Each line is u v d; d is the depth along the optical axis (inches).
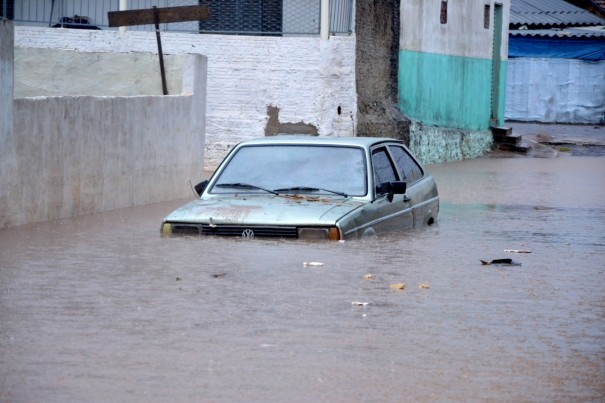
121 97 724.7
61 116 650.8
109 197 716.7
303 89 1031.6
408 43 1214.9
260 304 385.1
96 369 300.2
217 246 507.8
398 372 301.4
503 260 496.4
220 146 1047.6
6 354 314.7
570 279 455.5
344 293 407.8
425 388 286.7
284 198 555.8
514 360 316.2
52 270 453.4
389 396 279.4
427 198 650.8
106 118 706.2
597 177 1087.6
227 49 1043.9
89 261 477.1
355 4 1044.5
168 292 405.1
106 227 609.9
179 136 818.8
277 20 1085.1
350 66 1037.2
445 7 1328.7
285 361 310.8
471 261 498.0
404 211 601.3
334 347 327.3
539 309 388.5
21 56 901.8
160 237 545.3
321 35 1024.2
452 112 1375.5
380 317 368.5
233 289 410.9
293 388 285.1
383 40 1134.4
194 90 844.6
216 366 304.7
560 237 604.1
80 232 583.8
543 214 734.5
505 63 1584.6
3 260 481.4
